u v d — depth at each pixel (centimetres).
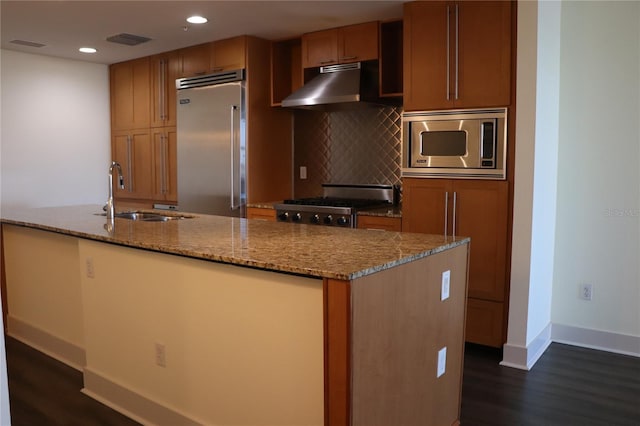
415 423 217
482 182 343
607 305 359
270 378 206
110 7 379
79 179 577
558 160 368
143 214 403
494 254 340
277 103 479
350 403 174
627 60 340
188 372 238
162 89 537
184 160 511
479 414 268
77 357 326
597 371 323
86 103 578
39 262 350
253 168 472
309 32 447
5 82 515
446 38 350
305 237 257
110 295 272
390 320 194
